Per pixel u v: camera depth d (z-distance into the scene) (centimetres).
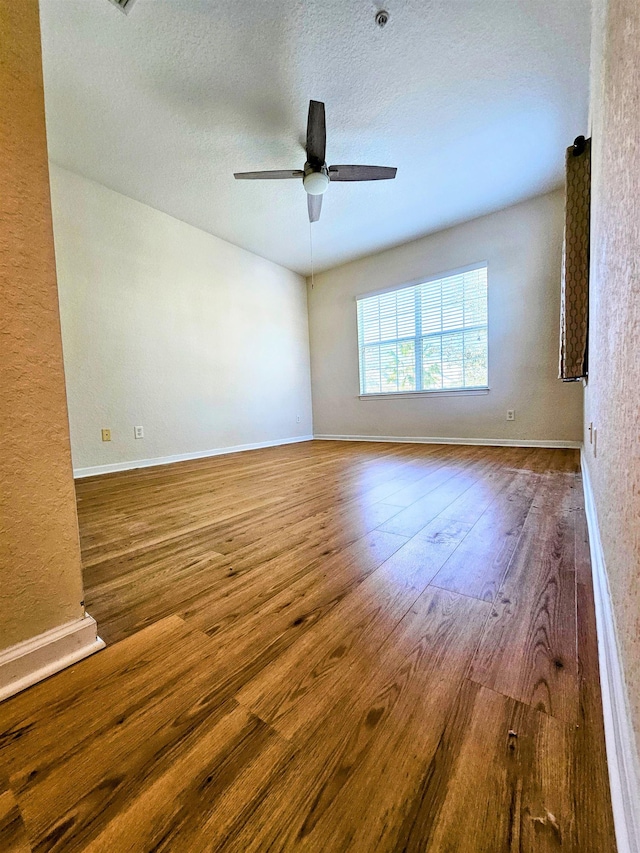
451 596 101
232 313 425
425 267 426
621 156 68
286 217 363
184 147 259
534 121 244
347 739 59
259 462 346
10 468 71
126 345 327
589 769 53
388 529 155
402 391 461
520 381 378
